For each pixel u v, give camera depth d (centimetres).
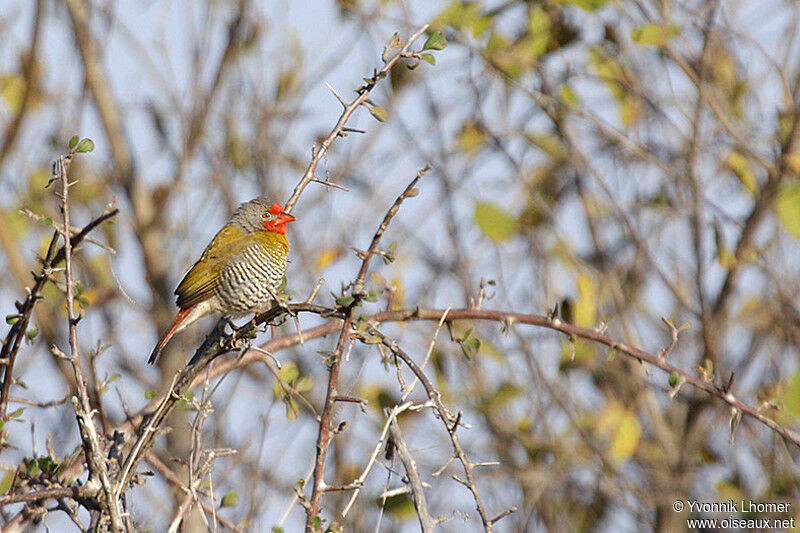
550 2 1251
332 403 721
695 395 1270
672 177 1300
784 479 1227
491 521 696
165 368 1232
